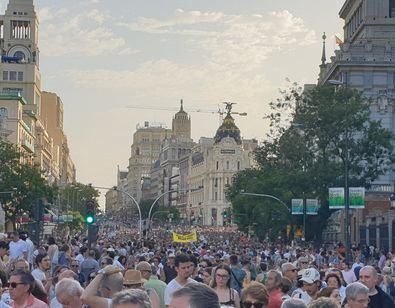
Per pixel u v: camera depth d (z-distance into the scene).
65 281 14.09
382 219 110.94
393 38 133.00
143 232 103.06
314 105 90.50
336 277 21.03
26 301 15.41
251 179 115.12
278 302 18.72
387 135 92.06
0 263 21.89
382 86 122.81
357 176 96.81
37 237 45.94
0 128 159.38
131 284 16.94
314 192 91.44
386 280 28.31
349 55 122.94
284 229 101.88
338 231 131.50
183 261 18.28
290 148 90.75
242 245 87.50
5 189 115.19
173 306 7.81
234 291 18.47
